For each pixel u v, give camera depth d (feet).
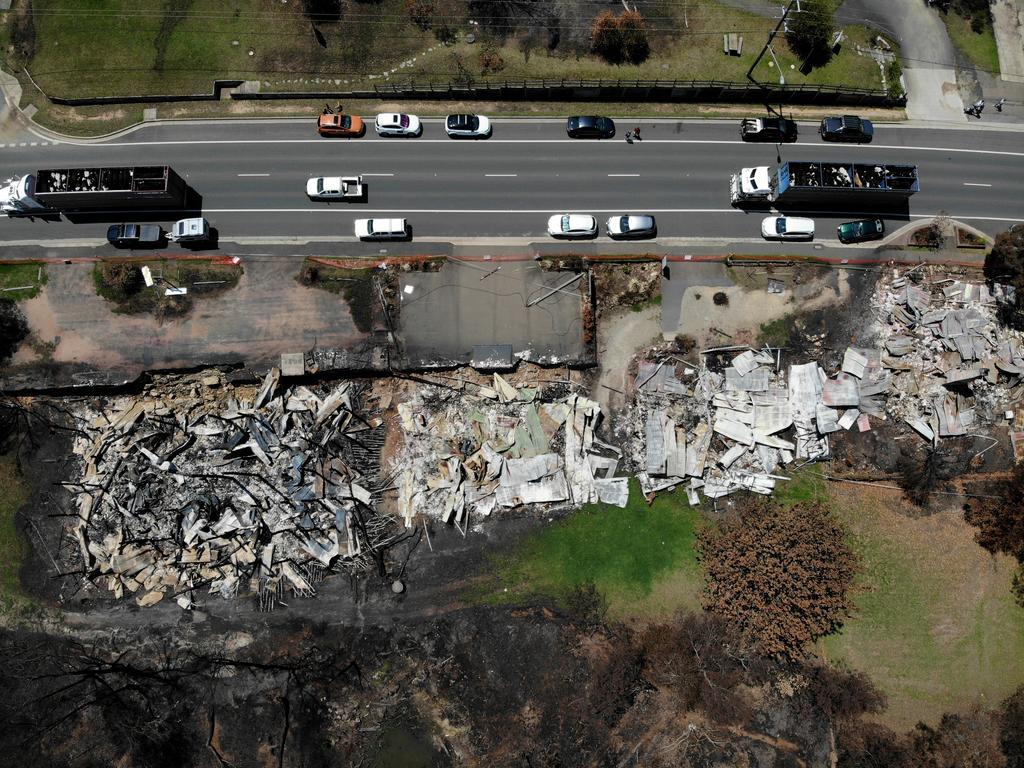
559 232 178.91
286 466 171.22
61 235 178.81
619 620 170.30
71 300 175.83
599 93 186.70
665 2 189.47
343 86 185.68
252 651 167.84
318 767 165.58
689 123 187.83
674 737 166.61
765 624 159.53
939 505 173.58
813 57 189.26
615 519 172.96
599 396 176.86
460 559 171.12
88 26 186.09
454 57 186.60
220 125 184.96
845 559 160.35
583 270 178.70
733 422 175.22
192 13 186.70
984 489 173.47
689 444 174.91
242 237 179.83
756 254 181.98
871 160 187.93
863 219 183.21
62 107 184.96
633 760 165.58
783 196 177.37
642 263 180.14
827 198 179.52
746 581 159.02
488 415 175.01
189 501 169.78
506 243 180.96
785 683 167.53
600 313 179.01
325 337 175.63
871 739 164.96
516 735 166.61
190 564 168.96
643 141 186.50
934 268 181.57
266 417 172.86
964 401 175.73
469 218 181.88
